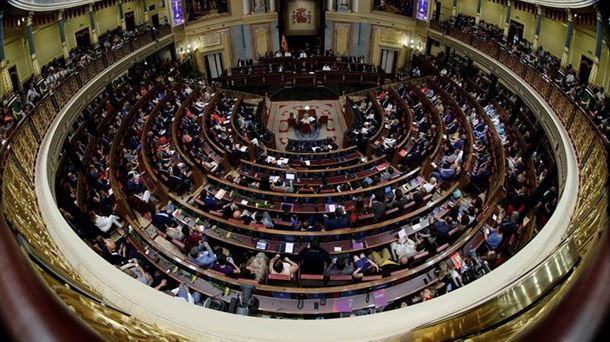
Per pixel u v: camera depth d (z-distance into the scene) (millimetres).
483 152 13602
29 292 881
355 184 13008
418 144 14797
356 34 28531
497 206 9977
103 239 9203
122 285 4051
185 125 16859
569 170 9117
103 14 23281
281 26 28719
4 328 785
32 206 6398
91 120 15453
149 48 22641
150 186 11953
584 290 776
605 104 13195
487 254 8672
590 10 13539
